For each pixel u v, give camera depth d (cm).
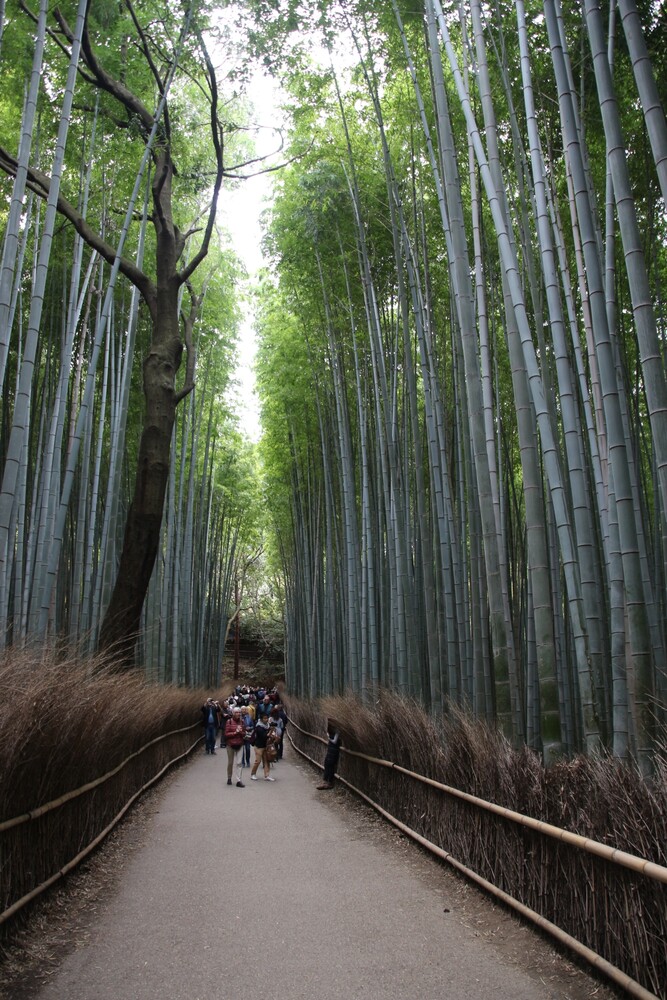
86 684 493
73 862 425
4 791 319
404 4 677
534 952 315
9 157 773
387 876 452
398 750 612
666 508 293
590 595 405
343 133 945
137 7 829
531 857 349
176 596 1420
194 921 366
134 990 282
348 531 1019
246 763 1125
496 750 422
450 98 768
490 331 737
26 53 771
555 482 433
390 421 817
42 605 660
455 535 645
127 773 676
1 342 471
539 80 669
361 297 1024
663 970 247
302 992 279
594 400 497
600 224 672
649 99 285
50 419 954
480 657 566
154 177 961
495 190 463
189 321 1088
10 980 288
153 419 918
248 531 2414
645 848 255
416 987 281
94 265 1085
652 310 303
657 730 331
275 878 450
